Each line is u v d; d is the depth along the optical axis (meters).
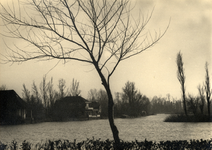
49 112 72.81
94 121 66.38
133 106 95.50
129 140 21.19
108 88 10.27
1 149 11.70
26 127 43.41
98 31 10.46
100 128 38.50
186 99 54.69
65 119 70.81
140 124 46.31
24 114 62.09
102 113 98.50
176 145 9.84
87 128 39.09
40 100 74.88
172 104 163.00
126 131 31.19
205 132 28.22
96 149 10.41
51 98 73.56
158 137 23.62
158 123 48.00
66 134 28.80
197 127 36.12
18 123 55.09
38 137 25.72
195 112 53.41
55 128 40.06
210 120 49.84
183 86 53.12
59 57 10.31
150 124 45.56
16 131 34.41
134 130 32.53
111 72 10.42
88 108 81.12
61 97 79.50
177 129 33.16
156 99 175.00
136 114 95.19
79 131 33.06
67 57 10.45
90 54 10.48
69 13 10.36
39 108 73.94
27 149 11.65
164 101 172.50
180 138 22.48
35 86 72.88
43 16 10.13
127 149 10.12
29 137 25.77
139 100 98.12
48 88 73.62
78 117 75.81
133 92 96.19
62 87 81.25
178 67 53.59
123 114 94.06
